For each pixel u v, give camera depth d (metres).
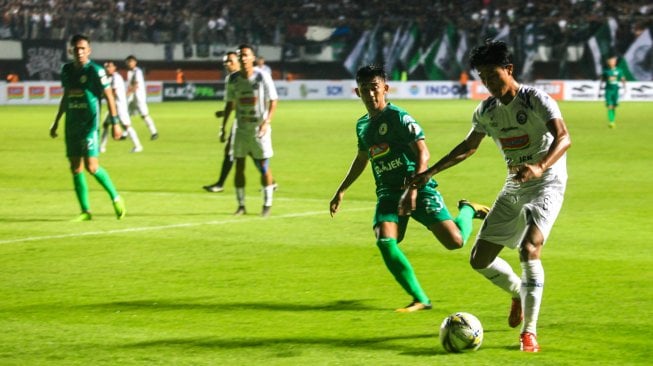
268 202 18.28
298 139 37.78
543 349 8.73
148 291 11.56
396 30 78.00
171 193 21.97
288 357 8.50
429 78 78.56
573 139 36.19
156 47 74.31
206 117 53.41
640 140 35.69
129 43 73.12
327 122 48.09
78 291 11.59
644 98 72.56
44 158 30.48
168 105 68.44
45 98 69.50
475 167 27.09
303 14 79.62
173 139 38.44
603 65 73.94
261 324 9.85
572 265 13.13
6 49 69.19
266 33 77.62
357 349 8.78
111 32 72.62
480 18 77.19
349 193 21.78
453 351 8.61
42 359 8.45
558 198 8.92
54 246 14.88
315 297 11.21
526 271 8.63
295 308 10.62
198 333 9.46
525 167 8.18
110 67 32.22
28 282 12.15
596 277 12.27
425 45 77.88
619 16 74.62
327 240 15.39
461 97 76.88
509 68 8.72
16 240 15.46
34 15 70.75
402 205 9.56
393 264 10.34
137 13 75.56
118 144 36.16
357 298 11.14
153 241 15.33
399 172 10.40
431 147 33.38
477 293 11.34
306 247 14.74
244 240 15.41
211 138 38.97
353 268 13.05
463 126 43.53
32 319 10.09
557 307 10.53
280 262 13.52
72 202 20.45
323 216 18.16
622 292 11.33
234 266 13.23
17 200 20.73
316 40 78.50
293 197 21.09
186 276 12.52
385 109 10.42
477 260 9.31
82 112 17.36
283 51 77.94
